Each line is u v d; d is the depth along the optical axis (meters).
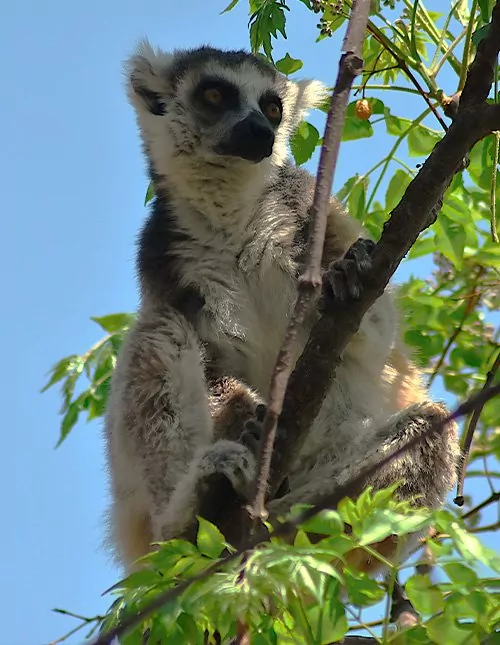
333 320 5.57
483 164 7.94
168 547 4.32
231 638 4.42
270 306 7.58
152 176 8.41
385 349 7.21
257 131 7.91
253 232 7.73
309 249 4.49
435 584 4.31
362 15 4.90
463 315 8.75
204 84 8.52
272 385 4.22
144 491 6.96
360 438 7.08
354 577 4.27
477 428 8.58
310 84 8.96
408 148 8.38
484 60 5.42
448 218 8.09
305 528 4.15
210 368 7.46
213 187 7.86
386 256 5.60
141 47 8.98
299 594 4.15
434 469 6.83
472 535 4.09
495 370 7.50
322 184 4.62
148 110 8.71
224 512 6.16
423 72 7.77
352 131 8.22
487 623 4.16
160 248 7.96
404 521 4.11
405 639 4.28
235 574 4.09
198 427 6.85
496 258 8.26
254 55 9.02
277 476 5.39
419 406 6.98
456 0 8.52
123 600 4.20
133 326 7.48
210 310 7.55
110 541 7.73
